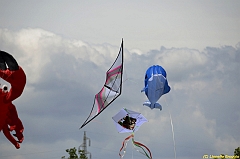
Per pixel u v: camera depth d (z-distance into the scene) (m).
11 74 70.75
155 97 83.69
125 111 82.56
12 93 71.81
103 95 79.75
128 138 83.12
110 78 79.56
